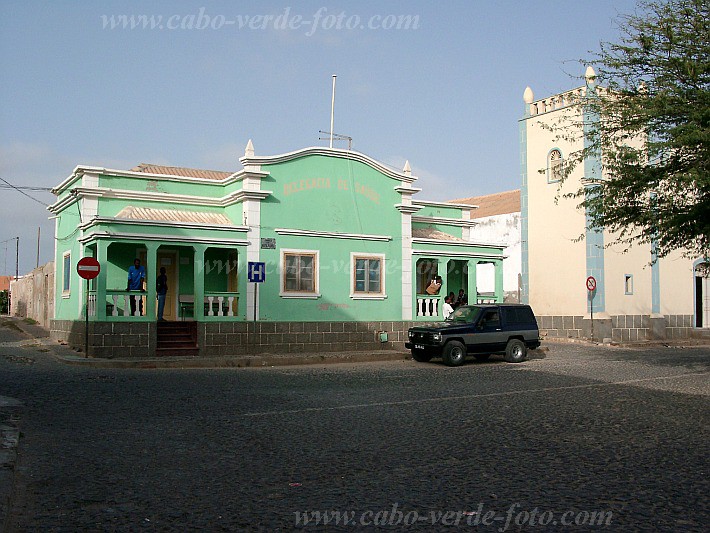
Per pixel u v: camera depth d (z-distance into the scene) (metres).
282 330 22.75
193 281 23.72
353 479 7.14
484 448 8.62
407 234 25.78
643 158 17.56
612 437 9.33
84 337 20.94
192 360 19.44
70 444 8.75
